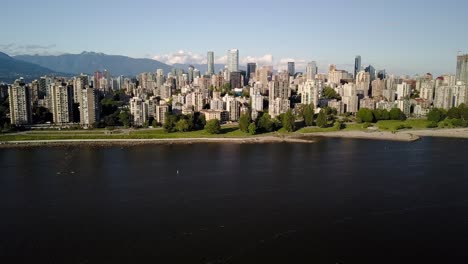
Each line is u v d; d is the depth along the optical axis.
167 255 139.38
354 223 166.12
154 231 158.12
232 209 181.75
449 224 165.25
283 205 187.00
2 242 149.25
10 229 160.38
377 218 171.38
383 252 141.88
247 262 135.00
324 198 197.12
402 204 188.50
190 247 145.00
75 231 158.62
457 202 191.25
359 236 154.00
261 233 156.25
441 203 189.88
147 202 191.50
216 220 169.00
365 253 141.00
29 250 143.12
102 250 142.88
